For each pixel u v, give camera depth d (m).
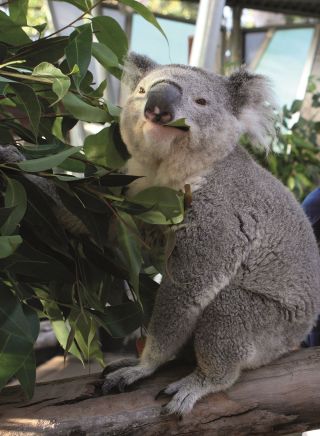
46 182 2.27
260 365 2.23
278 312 2.34
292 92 7.63
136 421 1.87
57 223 1.95
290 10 6.82
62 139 2.34
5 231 1.67
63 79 1.67
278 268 2.36
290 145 6.08
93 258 2.12
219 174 2.33
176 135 2.20
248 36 7.18
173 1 5.98
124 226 2.00
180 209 1.93
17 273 1.83
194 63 4.37
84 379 2.10
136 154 2.33
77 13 4.59
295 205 2.56
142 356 2.18
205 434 1.93
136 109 2.25
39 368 5.48
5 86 1.80
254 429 1.99
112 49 2.34
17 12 2.20
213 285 2.16
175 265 2.19
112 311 2.07
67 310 2.12
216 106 2.34
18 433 1.75
